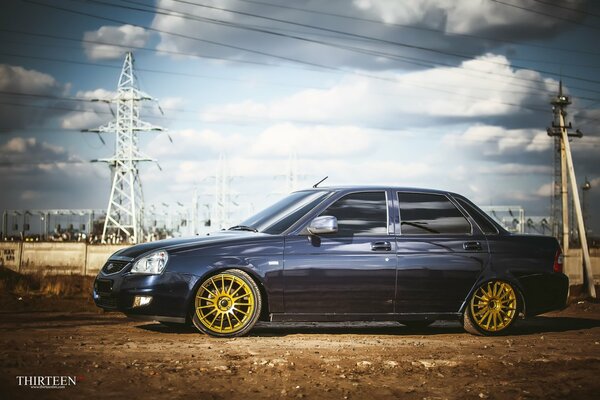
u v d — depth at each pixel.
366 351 6.31
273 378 5.06
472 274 7.88
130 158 76.81
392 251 7.62
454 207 8.09
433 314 7.74
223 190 78.00
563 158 45.84
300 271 7.33
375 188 7.89
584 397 4.73
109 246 55.88
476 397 4.64
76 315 11.06
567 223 46.25
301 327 8.60
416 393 4.72
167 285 7.06
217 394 4.58
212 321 7.18
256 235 7.45
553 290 8.27
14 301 13.95
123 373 5.10
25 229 71.06
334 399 4.54
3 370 5.09
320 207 7.64
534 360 5.96
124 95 77.56
